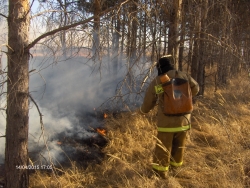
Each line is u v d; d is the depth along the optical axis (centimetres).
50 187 332
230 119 575
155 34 416
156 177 341
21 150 303
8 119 298
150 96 336
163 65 347
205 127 545
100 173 382
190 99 336
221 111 623
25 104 301
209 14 632
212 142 484
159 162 348
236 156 396
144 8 364
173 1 470
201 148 462
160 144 346
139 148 444
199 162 400
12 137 299
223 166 352
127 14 364
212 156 427
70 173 375
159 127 346
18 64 284
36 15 285
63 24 349
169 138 343
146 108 348
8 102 294
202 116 603
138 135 488
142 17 413
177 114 333
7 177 307
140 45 402
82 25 320
